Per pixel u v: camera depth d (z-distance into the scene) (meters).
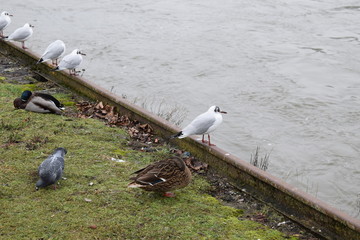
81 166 8.98
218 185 8.90
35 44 24.14
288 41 25.23
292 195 7.89
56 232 6.89
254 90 19.33
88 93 13.22
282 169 13.43
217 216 7.66
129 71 21.25
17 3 32.09
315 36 26.03
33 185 8.19
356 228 6.95
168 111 17.00
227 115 17.00
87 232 6.93
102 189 8.17
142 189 8.16
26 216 7.25
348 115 17.20
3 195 7.82
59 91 13.78
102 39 25.22
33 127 10.74
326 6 31.38
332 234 7.32
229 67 21.81
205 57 22.95
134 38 25.48
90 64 21.95
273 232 7.30
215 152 9.38
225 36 25.88
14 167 8.77
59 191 8.04
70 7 31.30
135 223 7.25
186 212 7.66
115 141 10.40
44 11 30.38
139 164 9.30
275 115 17.12
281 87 19.62
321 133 15.78
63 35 25.81
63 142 10.02
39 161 9.06
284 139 15.34
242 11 30.39
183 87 19.61
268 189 8.35
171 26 27.48
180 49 23.94
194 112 17.27
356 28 27.33
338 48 24.25
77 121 11.34
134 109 11.53
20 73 15.35
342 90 19.39
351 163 13.90
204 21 28.44
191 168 9.42
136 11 30.38
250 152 14.39
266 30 26.95
